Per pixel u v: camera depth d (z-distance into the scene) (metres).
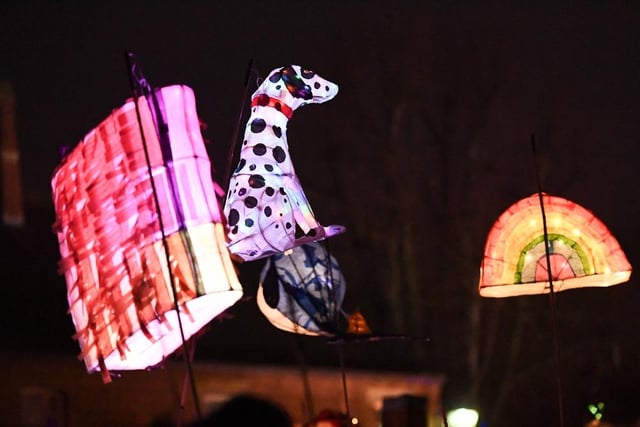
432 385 25.55
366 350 26.12
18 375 24.34
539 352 26.55
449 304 25.69
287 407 25.41
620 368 26.25
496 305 26.08
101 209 7.54
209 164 7.46
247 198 8.03
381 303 25.66
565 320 26.59
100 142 7.60
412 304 25.59
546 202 9.25
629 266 9.15
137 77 7.43
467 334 25.73
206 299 7.55
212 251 7.26
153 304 7.23
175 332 7.83
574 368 26.39
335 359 25.78
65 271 7.76
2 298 25.64
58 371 24.53
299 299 8.45
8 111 25.83
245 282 26.06
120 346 7.36
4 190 26.98
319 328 8.40
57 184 7.89
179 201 7.30
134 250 7.34
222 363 24.73
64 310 26.02
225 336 25.55
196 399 6.89
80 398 24.58
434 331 25.75
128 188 7.42
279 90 8.23
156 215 7.30
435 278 25.58
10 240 26.97
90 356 7.59
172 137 7.39
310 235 8.12
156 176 7.36
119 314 7.38
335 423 8.75
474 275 25.45
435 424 16.33
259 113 8.23
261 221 7.99
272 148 8.15
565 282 9.17
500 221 9.26
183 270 7.20
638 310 26.47
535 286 9.25
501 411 26.16
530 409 26.30
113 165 7.51
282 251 8.08
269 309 8.49
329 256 8.24
